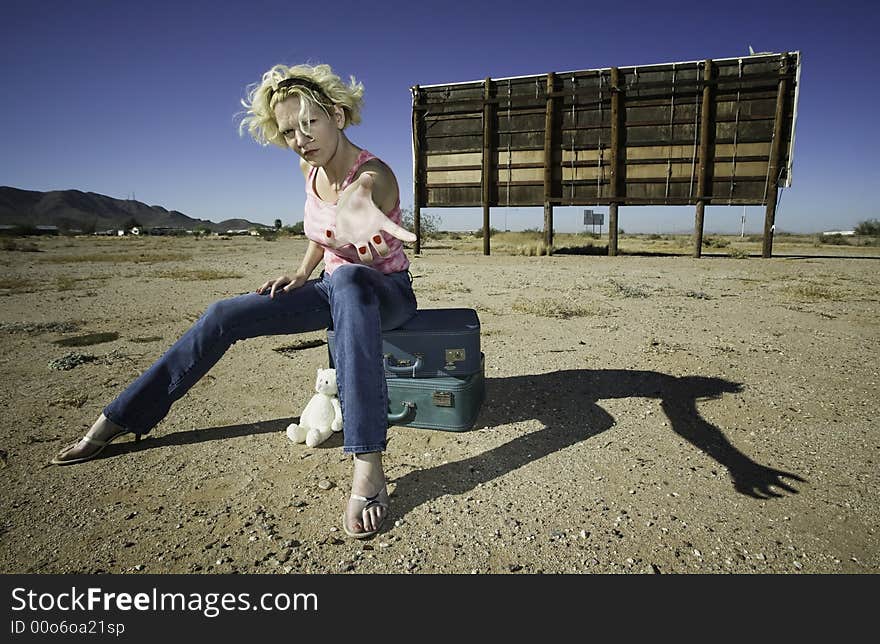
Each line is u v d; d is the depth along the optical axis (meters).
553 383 3.25
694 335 4.52
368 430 1.83
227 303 2.31
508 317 5.43
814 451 2.32
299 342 4.50
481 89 14.07
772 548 1.65
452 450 2.37
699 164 12.70
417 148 14.78
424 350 2.51
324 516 1.86
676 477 2.10
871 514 1.83
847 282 8.45
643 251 17.97
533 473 2.15
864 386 3.16
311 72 1.99
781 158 12.37
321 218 2.20
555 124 13.66
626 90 12.87
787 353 3.91
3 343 4.54
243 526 1.80
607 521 1.80
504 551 1.66
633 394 3.04
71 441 2.50
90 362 3.91
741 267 11.20
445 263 12.56
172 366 2.33
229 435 2.56
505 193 14.43
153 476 2.16
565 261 13.09
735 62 12.16
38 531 1.78
